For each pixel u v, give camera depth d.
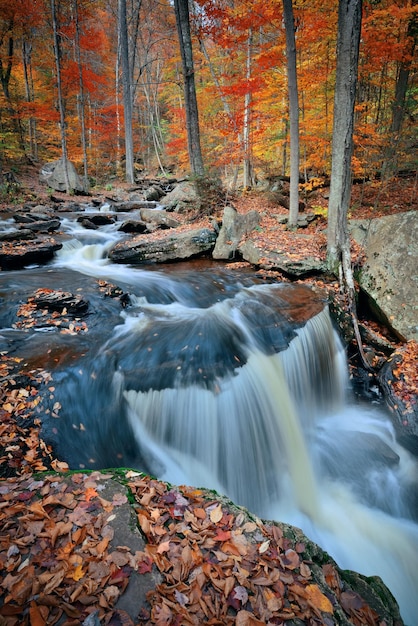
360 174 14.44
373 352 7.44
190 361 5.39
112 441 4.50
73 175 20.62
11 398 4.36
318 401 6.77
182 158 24.53
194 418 5.02
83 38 24.47
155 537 2.55
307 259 9.26
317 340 6.93
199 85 23.38
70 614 1.98
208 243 10.85
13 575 2.17
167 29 31.20
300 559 2.55
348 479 5.21
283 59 13.36
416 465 5.36
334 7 11.52
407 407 5.88
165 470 4.59
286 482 5.16
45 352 5.34
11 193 16.33
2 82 22.17
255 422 5.45
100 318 6.47
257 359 5.94
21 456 3.78
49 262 9.83
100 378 4.91
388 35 11.67
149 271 9.50
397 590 3.93
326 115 13.16
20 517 2.59
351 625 2.21
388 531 4.55
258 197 16.58
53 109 24.44
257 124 17.52
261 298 7.80
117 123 30.53
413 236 8.38
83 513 2.69
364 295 8.59
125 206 16.69
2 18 20.80
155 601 2.10
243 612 2.07
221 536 2.62
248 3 13.35
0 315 6.29
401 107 13.27
